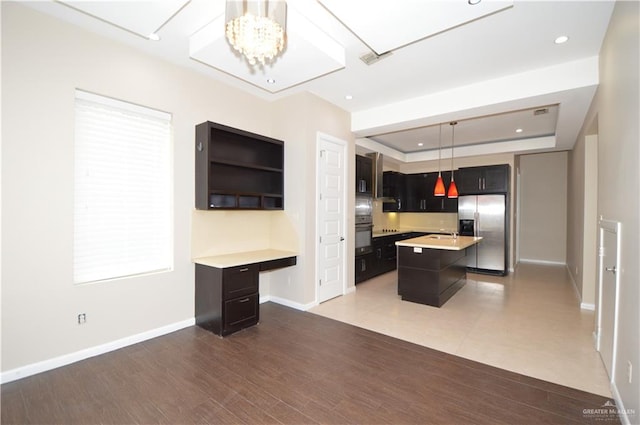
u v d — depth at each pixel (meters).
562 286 5.25
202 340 3.00
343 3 2.12
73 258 2.54
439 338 3.09
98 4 2.12
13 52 2.22
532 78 3.22
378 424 1.85
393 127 4.47
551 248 7.58
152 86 3.00
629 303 1.84
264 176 4.14
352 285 4.84
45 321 2.39
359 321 3.55
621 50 2.04
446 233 7.23
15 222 2.24
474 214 6.50
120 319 2.81
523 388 2.21
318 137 4.09
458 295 4.66
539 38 2.62
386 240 6.44
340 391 2.18
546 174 7.62
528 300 4.40
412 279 4.29
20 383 2.22
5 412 1.92
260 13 1.80
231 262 3.20
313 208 4.06
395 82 3.56
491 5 2.09
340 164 4.57
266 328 3.33
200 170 3.30
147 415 1.91
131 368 2.46
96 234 2.73
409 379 2.34
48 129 2.38
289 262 3.83
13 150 2.23
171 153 3.20
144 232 3.04
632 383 1.74
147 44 2.81
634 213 1.77
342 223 4.61
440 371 2.45
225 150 3.65
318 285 4.18
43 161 2.36
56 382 2.24
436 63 3.09
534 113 4.53
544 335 3.15
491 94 3.47
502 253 6.17
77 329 2.55
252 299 3.37
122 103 2.81
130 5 2.13
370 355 2.72
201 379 2.32
